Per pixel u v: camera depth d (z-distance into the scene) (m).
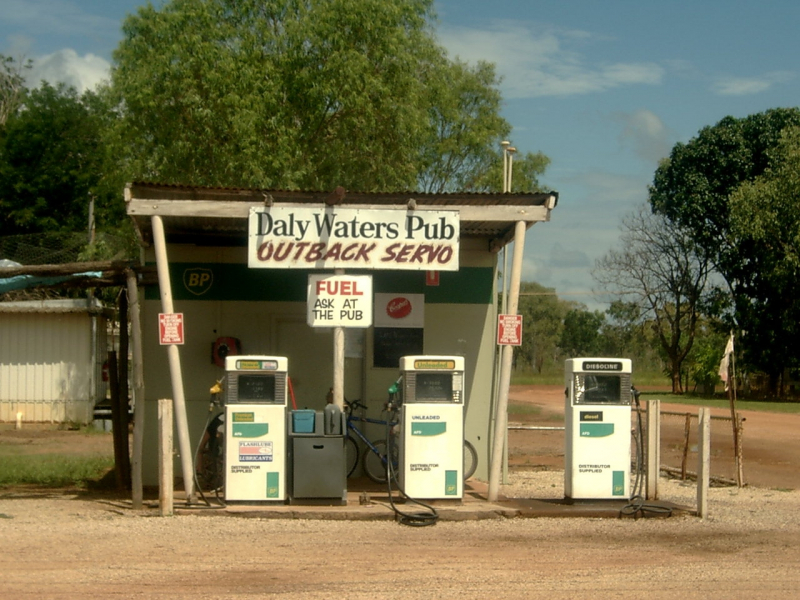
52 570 7.21
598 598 6.61
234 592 6.63
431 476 10.35
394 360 12.91
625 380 10.57
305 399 12.86
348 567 7.47
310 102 24.36
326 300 10.52
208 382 12.64
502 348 11.47
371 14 24.78
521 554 8.10
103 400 24.75
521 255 10.66
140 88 23.73
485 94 41.94
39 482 13.31
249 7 24.98
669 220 50.94
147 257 12.78
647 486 10.83
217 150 23.62
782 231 40.91
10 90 59.28
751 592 6.88
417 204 10.94
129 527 9.09
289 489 10.17
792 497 12.58
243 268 12.81
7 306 22.97
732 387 13.96
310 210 10.49
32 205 42.47
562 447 20.33
